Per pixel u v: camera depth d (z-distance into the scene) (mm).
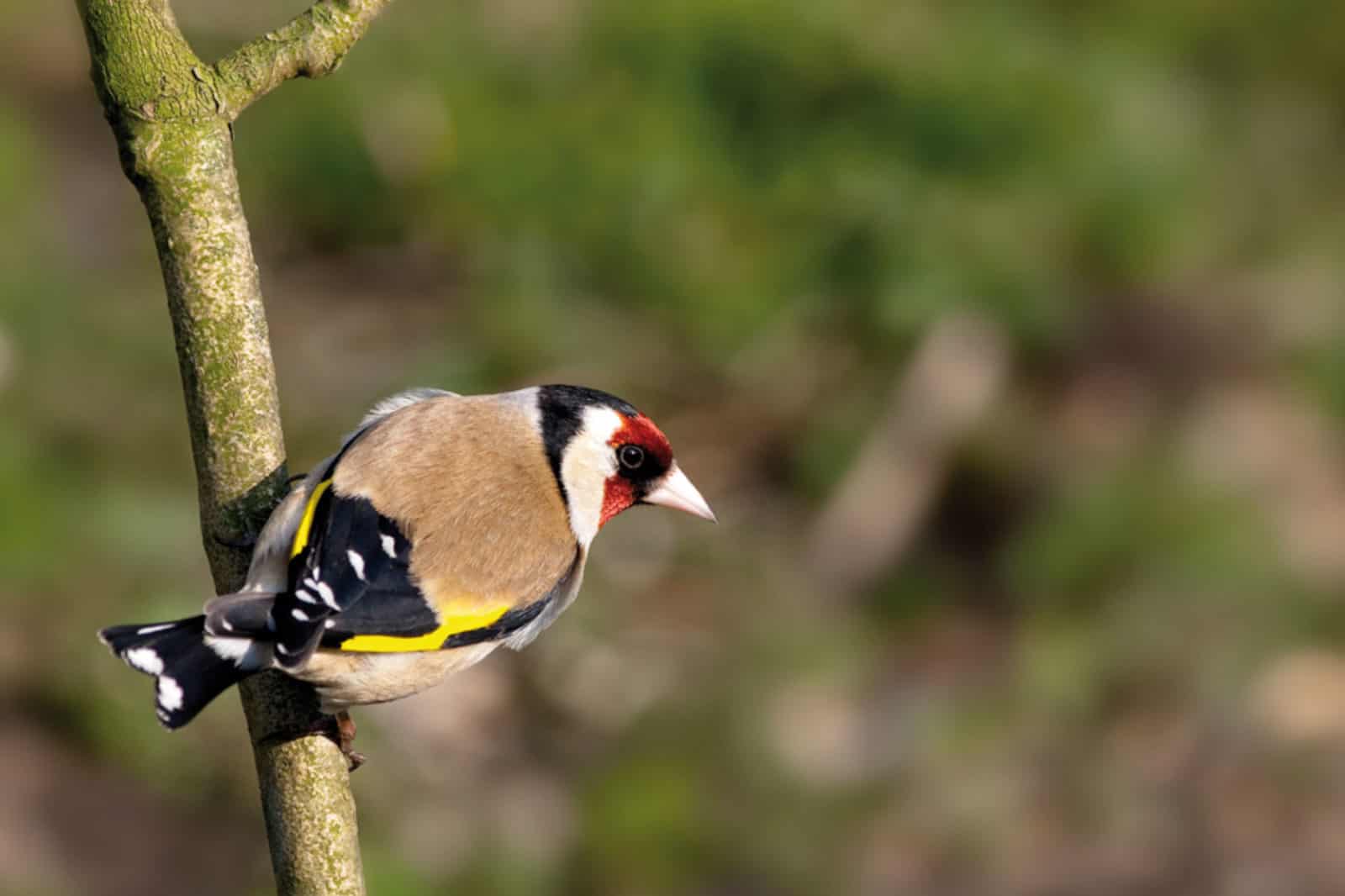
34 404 11492
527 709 11070
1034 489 12078
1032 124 13109
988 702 11070
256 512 4836
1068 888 10125
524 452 6020
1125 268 13133
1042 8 14047
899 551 12062
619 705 11086
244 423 4812
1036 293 12633
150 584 10742
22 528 10586
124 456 11500
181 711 4605
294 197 13852
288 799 4883
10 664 10195
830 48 13305
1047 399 12531
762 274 12852
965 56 13328
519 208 13250
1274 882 10062
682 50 13438
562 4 13984
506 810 10297
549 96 13633
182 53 4660
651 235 12984
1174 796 10586
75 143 14609
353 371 12734
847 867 10219
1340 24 14516
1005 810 10492
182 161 4676
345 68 13836
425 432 5887
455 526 5645
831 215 12844
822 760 10773
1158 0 14352
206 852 9633
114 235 13477
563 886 10070
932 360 12531
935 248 12648
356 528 5484
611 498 6316
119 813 9727
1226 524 11594
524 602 5750
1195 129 13703
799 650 11367
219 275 4742
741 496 12398
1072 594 11633
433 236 13711
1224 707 11000
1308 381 12508
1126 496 11742
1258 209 13562
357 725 10492
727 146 13258
